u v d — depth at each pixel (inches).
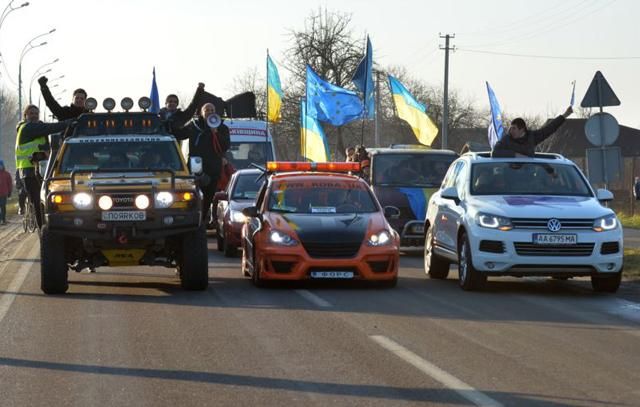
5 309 593.0
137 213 647.8
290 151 3324.3
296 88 3257.9
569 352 450.3
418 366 418.3
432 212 779.4
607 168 847.7
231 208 960.9
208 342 477.7
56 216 646.5
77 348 464.8
